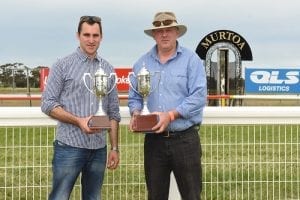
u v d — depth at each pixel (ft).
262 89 94.02
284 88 94.43
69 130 15.29
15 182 18.15
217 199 18.42
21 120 17.47
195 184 15.99
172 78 15.80
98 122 14.79
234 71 91.61
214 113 17.92
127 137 18.13
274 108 18.12
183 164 15.87
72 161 15.33
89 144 15.35
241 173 18.49
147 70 15.99
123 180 18.37
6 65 110.52
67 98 15.29
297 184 18.72
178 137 15.80
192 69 15.79
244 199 18.54
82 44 15.29
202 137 18.35
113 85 15.92
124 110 17.71
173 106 15.83
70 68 15.21
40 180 18.03
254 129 18.44
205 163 18.42
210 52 90.12
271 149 18.57
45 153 17.99
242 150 18.44
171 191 17.99
